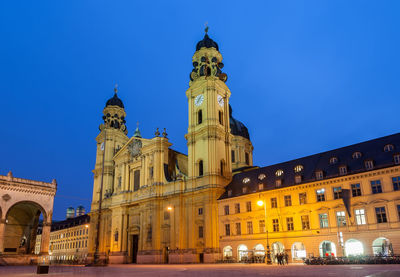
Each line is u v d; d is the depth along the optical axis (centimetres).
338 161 5103
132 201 7725
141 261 7006
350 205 4541
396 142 4656
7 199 6328
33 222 7494
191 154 6994
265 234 5375
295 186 5178
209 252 5959
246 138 9188
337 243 4538
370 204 4375
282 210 5262
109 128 9694
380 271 2250
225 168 6844
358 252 4397
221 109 7300
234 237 5766
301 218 5025
